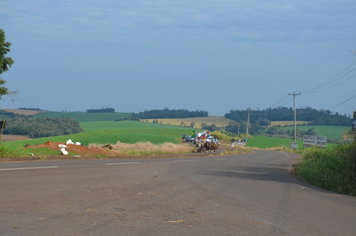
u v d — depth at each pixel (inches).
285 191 433.4
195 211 277.3
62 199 295.1
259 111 7401.6
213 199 336.8
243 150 2145.7
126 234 204.1
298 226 249.4
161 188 386.3
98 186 374.9
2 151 685.3
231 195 368.8
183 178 493.0
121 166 615.5
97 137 2987.2
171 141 3218.5
